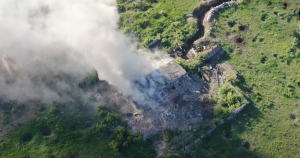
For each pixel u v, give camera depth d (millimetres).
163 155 20625
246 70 25359
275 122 22234
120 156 20547
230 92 23234
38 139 21375
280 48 26734
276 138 21406
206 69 25312
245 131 21703
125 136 21375
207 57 26141
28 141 21406
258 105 23141
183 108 22688
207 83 24625
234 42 27328
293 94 23734
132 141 21172
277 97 23625
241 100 22984
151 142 21344
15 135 21609
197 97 23484
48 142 21188
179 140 21312
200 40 27281
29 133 21734
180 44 27109
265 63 25797
